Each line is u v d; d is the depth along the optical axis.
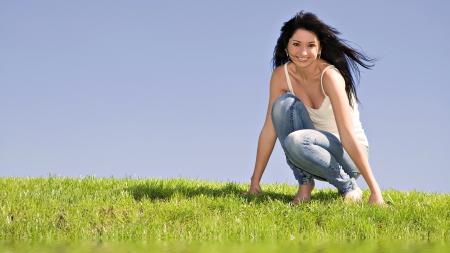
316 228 3.46
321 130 3.86
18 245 2.94
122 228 3.37
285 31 3.85
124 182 4.88
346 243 3.06
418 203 4.07
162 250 2.75
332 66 3.83
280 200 4.18
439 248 2.88
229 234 3.31
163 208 3.74
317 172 3.88
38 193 4.15
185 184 4.83
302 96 4.03
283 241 3.14
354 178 4.12
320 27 3.71
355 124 3.98
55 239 3.19
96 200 3.90
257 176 4.36
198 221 3.49
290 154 3.78
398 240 3.21
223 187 4.72
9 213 3.60
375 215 3.59
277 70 4.13
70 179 4.97
